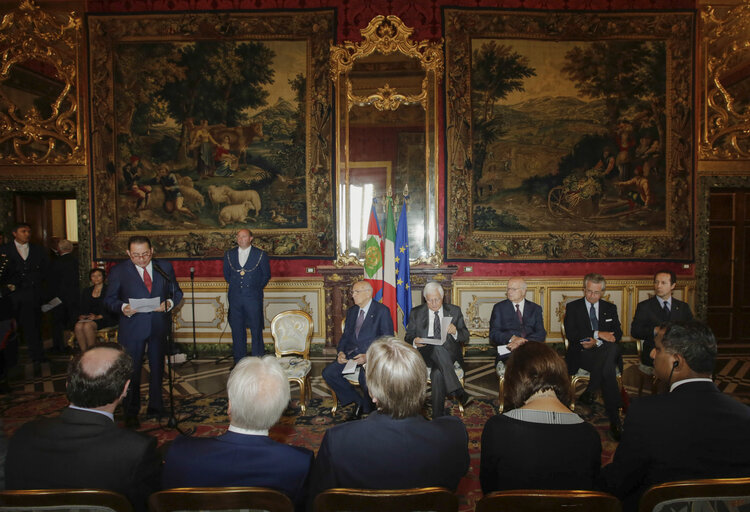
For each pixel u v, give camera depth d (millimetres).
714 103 6469
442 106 6426
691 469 1552
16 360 5027
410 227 6457
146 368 5867
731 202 6977
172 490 1301
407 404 1595
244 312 5398
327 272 6312
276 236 6520
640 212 6484
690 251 6441
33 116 6395
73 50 6461
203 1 6434
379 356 1646
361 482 1537
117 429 1592
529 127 6461
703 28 6387
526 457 1521
